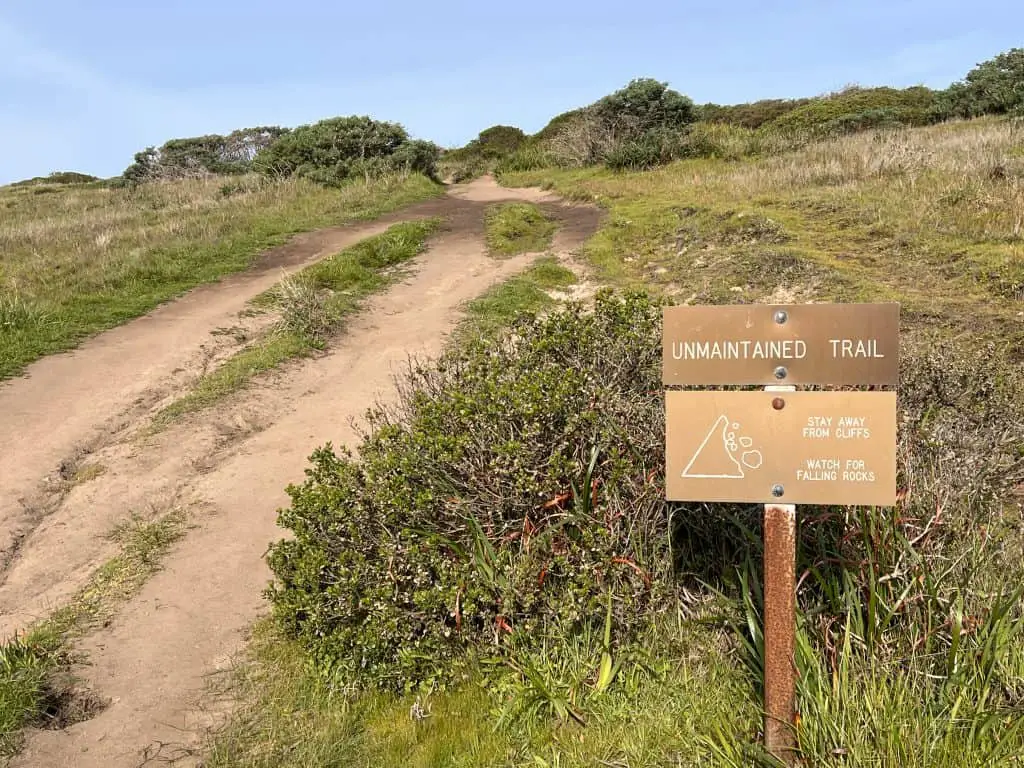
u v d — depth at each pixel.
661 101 25.20
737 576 3.65
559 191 19.02
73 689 4.04
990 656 3.03
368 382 8.13
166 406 7.63
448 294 11.01
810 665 3.04
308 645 4.03
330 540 4.02
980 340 7.10
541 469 3.85
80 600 4.86
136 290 11.36
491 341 5.75
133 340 9.42
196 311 10.56
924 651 3.17
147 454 6.63
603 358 4.42
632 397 4.20
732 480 2.96
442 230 15.27
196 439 6.89
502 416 3.95
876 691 2.93
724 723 3.15
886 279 9.05
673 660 3.48
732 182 15.53
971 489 3.97
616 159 22.48
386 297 10.98
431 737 3.37
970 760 2.74
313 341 9.13
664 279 10.47
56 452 6.70
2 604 4.91
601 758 3.08
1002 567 3.59
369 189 20.44
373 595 3.69
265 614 4.62
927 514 3.61
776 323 2.91
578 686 3.37
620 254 12.10
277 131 38.66
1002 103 23.70
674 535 3.97
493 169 29.86
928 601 3.22
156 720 3.80
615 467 3.75
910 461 3.79
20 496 6.05
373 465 4.17
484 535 3.74
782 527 2.93
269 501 5.93
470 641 3.64
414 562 3.73
